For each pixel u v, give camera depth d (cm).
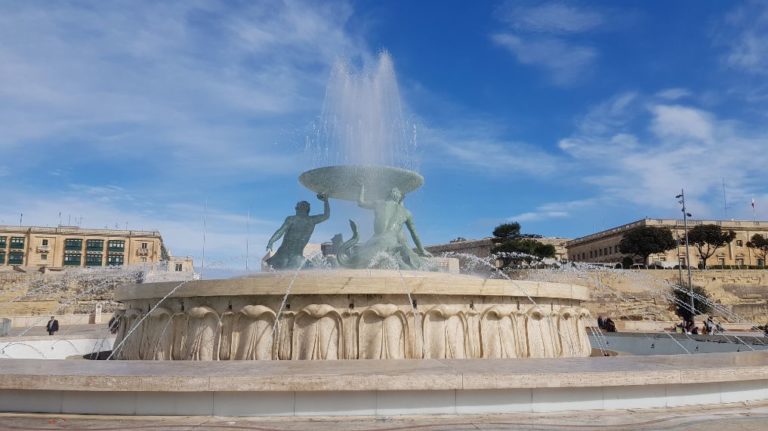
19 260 7400
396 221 1112
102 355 1117
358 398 531
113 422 500
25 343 1204
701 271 5500
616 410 556
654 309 4238
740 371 589
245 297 807
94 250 7619
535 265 5781
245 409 523
